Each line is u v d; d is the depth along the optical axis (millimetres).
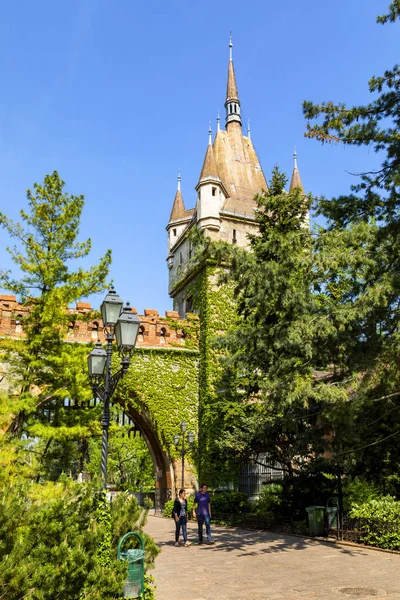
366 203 13531
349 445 15172
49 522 5820
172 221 38125
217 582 9438
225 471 24484
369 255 12062
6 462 12820
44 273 15914
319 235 12602
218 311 27109
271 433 17797
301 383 11961
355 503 14766
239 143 38438
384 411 14078
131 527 8062
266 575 9930
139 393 25422
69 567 5539
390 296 11555
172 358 26469
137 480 47938
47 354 16141
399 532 12266
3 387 21531
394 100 13008
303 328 11719
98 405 16906
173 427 25703
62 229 16547
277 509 18156
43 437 15281
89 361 10492
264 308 13266
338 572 10016
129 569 6992
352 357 12250
